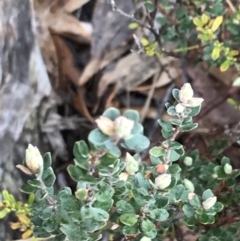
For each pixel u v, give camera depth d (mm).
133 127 136
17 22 263
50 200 173
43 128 347
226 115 361
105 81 381
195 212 187
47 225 175
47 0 343
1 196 265
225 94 364
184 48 287
